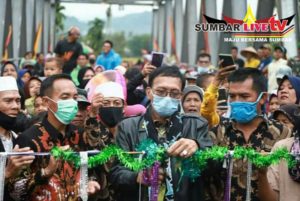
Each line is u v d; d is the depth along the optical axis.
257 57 13.65
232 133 4.62
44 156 4.40
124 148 4.34
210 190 4.48
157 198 4.15
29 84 8.55
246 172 4.42
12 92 4.86
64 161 4.45
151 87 4.38
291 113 5.17
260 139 4.57
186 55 26.81
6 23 22.52
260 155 4.16
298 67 12.45
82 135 4.86
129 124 4.42
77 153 4.23
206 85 7.76
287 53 13.59
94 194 4.72
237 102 4.54
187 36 26.38
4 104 4.83
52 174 4.30
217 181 4.46
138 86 8.00
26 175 4.37
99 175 4.87
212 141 4.55
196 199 4.32
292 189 4.12
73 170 4.50
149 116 4.40
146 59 17.36
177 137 4.32
